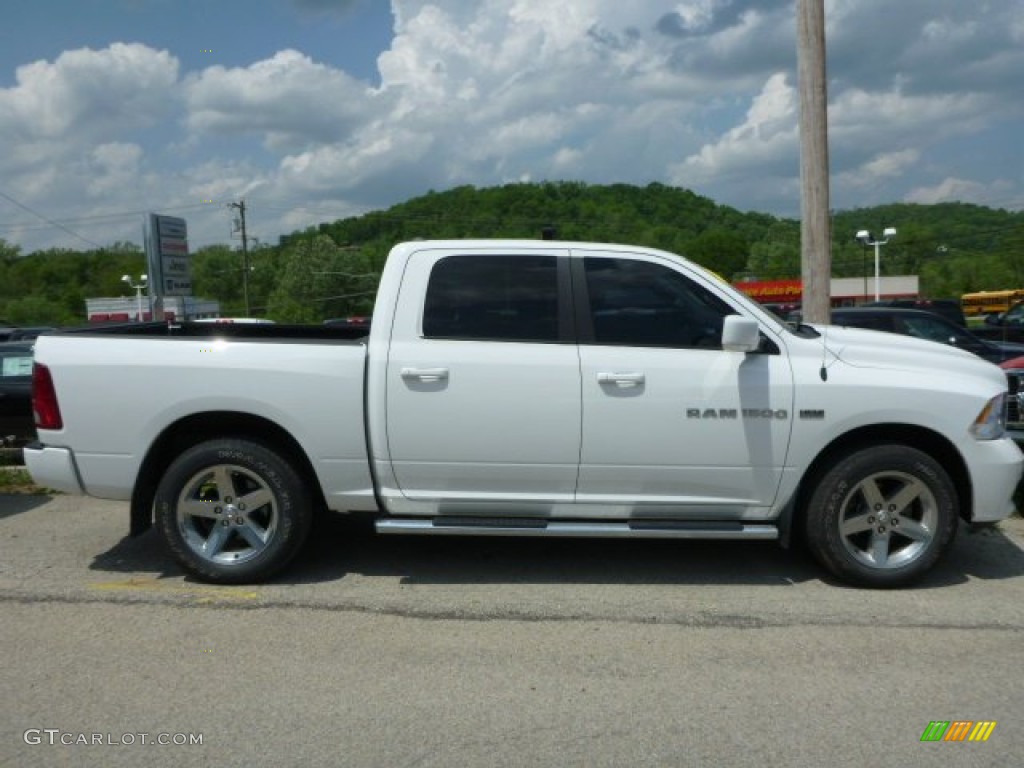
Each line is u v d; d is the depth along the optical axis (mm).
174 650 4184
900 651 4195
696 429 4855
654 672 3967
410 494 4980
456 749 3305
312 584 5090
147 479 5070
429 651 4184
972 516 5023
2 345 9273
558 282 4961
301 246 86438
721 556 5656
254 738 3379
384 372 4844
